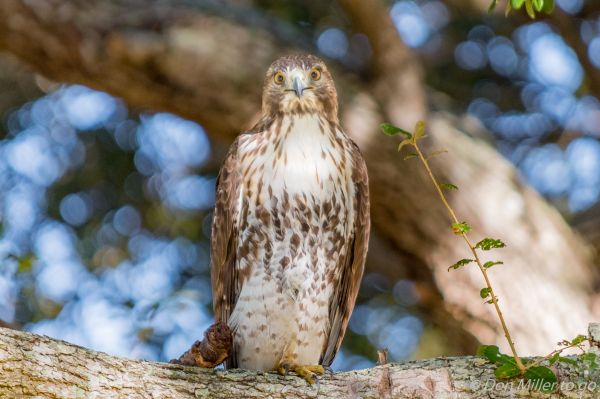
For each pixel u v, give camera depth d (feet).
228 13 43.68
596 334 22.45
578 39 43.91
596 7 47.75
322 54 43.88
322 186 29.25
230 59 42.04
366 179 30.73
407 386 22.56
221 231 30.48
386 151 41.27
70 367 21.42
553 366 22.31
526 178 48.26
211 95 42.27
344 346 45.27
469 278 41.60
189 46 41.96
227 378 22.98
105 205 44.96
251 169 29.45
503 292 41.24
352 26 44.52
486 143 43.88
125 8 42.91
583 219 46.44
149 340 38.73
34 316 36.81
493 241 22.62
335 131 30.55
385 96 42.27
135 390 22.02
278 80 30.78
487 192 41.96
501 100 48.44
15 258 34.76
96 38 42.04
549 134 48.08
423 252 42.47
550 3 26.32
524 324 40.83
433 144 41.78
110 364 21.99
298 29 46.60
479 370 22.52
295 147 29.37
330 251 29.68
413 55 42.98
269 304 29.32
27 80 45.24
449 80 48.75
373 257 45.98
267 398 22.90
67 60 42.60
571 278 42.06
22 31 41.83
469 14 48.24
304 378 23.38
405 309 45.80
